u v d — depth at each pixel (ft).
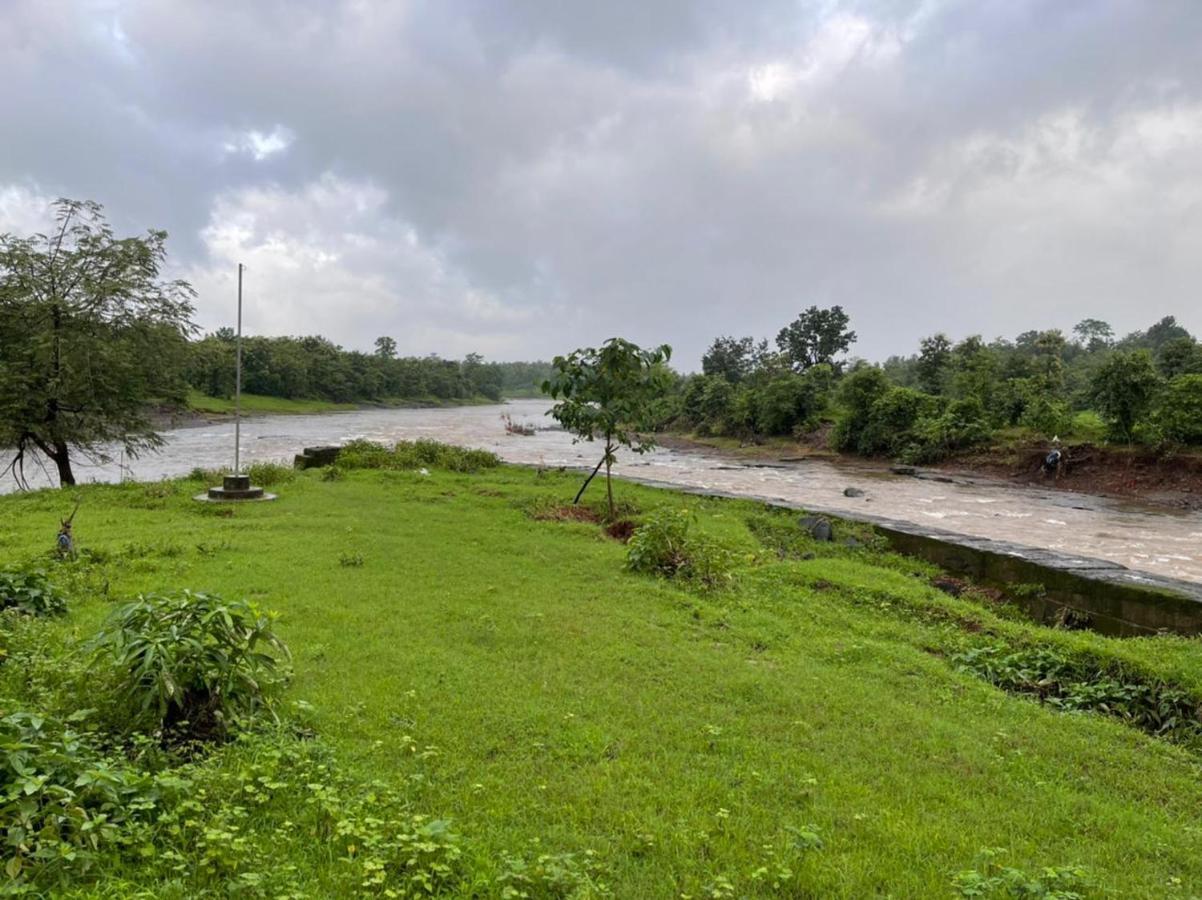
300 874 9.24
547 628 20.43
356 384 276.21
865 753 14.06
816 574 28.94
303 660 17.22
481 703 15.16
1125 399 81.82
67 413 52.60
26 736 10.11
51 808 8.94
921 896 9.66
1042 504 68.28
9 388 47.73
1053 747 15.05
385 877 9.09
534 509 41.50
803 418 136.05
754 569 29.86
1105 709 18.47
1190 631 23.52
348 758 12.50
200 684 12.79
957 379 114.21
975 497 72.79
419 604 22.38
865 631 23.02
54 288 50.83
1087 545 48.06
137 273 53.98
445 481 53.11
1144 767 14.55
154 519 36.68
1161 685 18.71
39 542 30.25
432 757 12.71
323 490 46.73
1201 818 12.69
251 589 23.24
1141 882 10.39
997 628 23.57
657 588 25.64
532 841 10.32
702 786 12.32
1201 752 16.35
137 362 53.98
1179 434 76.74
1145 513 63.67
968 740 14.96
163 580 23.89
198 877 8.93
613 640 19.72
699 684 16.94
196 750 12.21
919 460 100.78
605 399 40.63
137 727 12.09
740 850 10.50
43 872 8.39
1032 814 12.16
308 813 10.52
